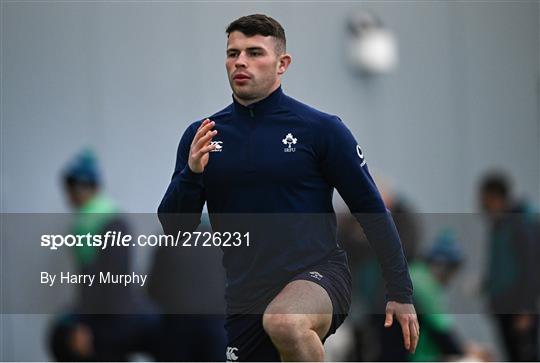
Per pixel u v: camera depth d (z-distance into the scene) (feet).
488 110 77.77
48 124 66.95
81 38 68.39
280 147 39.88
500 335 61.21
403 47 75.36
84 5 68.74
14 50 67.21
